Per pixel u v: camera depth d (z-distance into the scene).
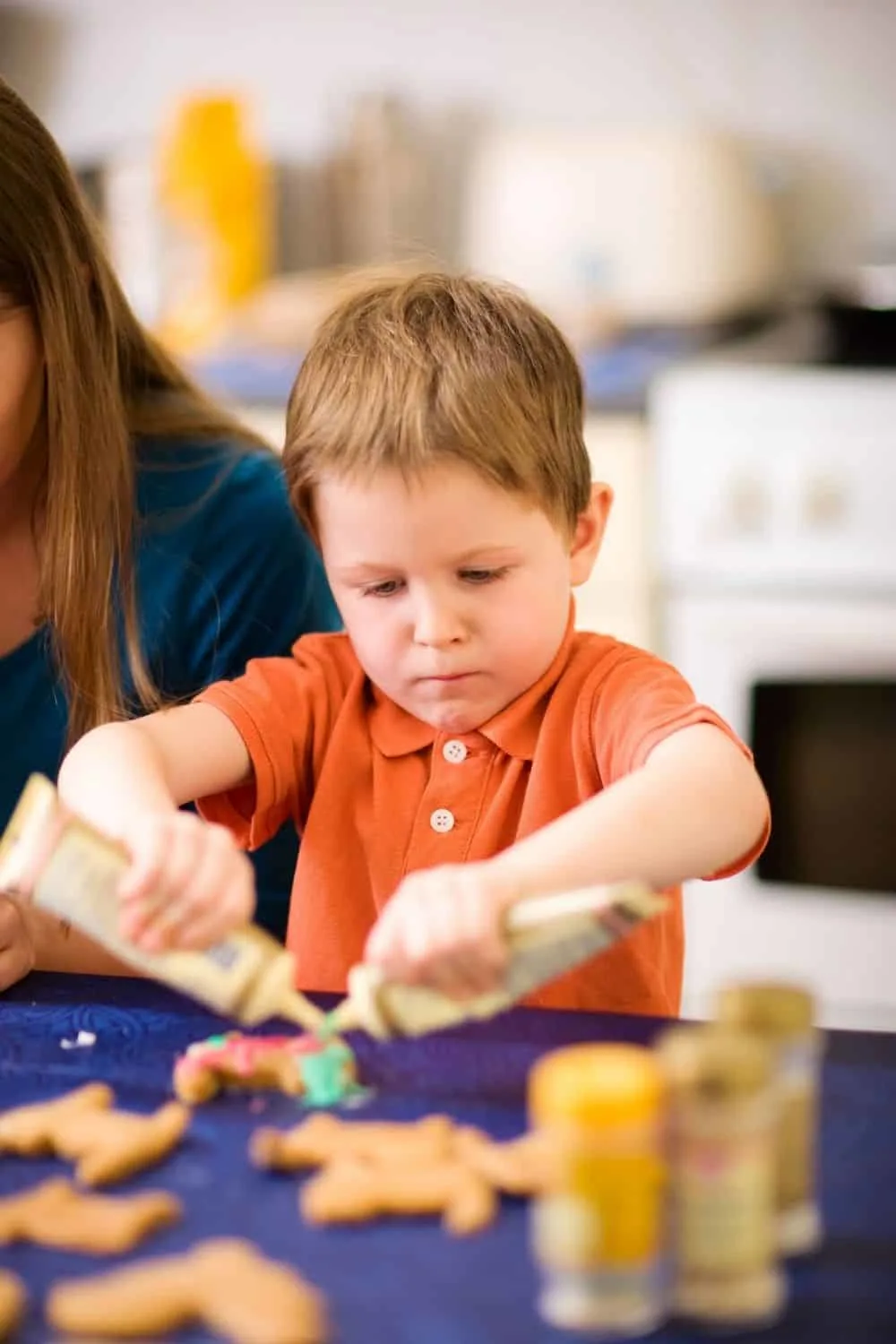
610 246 2.95
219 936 0.84
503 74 3.19
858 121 3.06
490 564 1.07
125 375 1.48
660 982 1.14
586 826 0.95
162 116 3.32
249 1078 0.84
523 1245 0.69
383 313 1.16
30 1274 0.68
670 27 3.10
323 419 1.10
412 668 1.10
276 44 3.26
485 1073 0.86
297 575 1.48
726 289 2.95
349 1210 0.71
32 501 1.39
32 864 0.84
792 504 2.47
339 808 1.19
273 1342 0.62
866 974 2.50
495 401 1.08
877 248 3.07
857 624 2.46
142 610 1.42
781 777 2.50
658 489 2.53
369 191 3.20
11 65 3.35
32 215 1.26
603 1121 0.62
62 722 1.41
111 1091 0.85
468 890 0.81
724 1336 0.63
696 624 2.52
